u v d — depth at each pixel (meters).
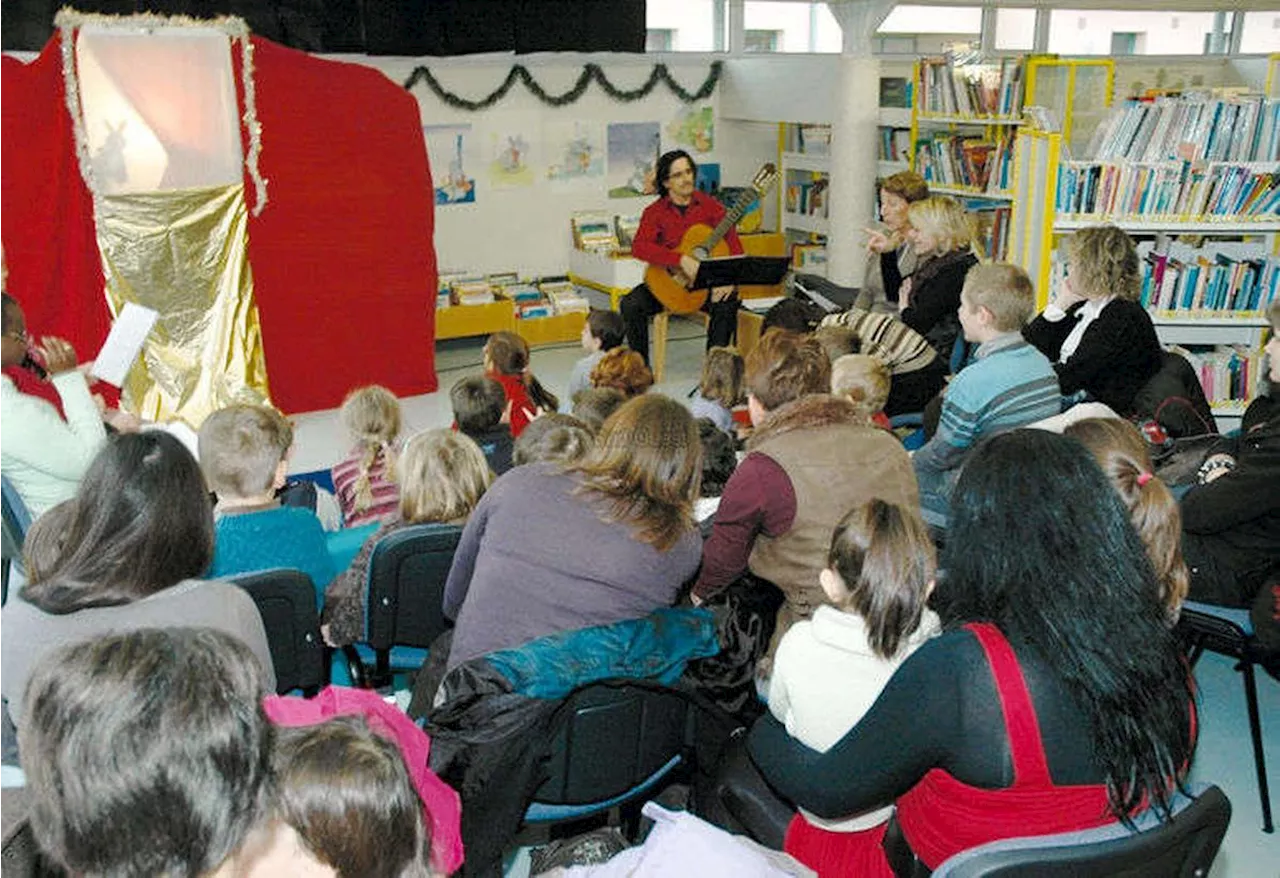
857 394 3.29
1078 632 1.36
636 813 2.42
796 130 8.07
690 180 6.72
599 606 1.93
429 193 6.06
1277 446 2.63
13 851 1.08
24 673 1.64
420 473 2.58
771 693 1.89
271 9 5.66
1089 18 8.66
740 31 8.00
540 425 2.59
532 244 7.82
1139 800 1.37
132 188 5.16
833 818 1.61
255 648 1.77
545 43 6.41
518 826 1.92
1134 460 2.03
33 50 5.32
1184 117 4.60
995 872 1.29
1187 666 1.46
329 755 1.08
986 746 1.38
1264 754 2.98
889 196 4.88
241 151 5.36
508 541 1.97
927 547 1.74
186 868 0.91
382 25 5.93
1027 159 4.75
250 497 2.44
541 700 1.87
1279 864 2.66
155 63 5.09
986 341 3.07
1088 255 3.71
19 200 4.95
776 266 6.32
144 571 1.67
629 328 6.63
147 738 0.88
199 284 5.38
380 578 2.50
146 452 1.69
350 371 6.04
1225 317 4.62
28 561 1.76
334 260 5.82
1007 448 1.44
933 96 5.94
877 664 1.76
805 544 2.26
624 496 1.97
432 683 2.31
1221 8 7.98
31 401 2.99
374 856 1.07
